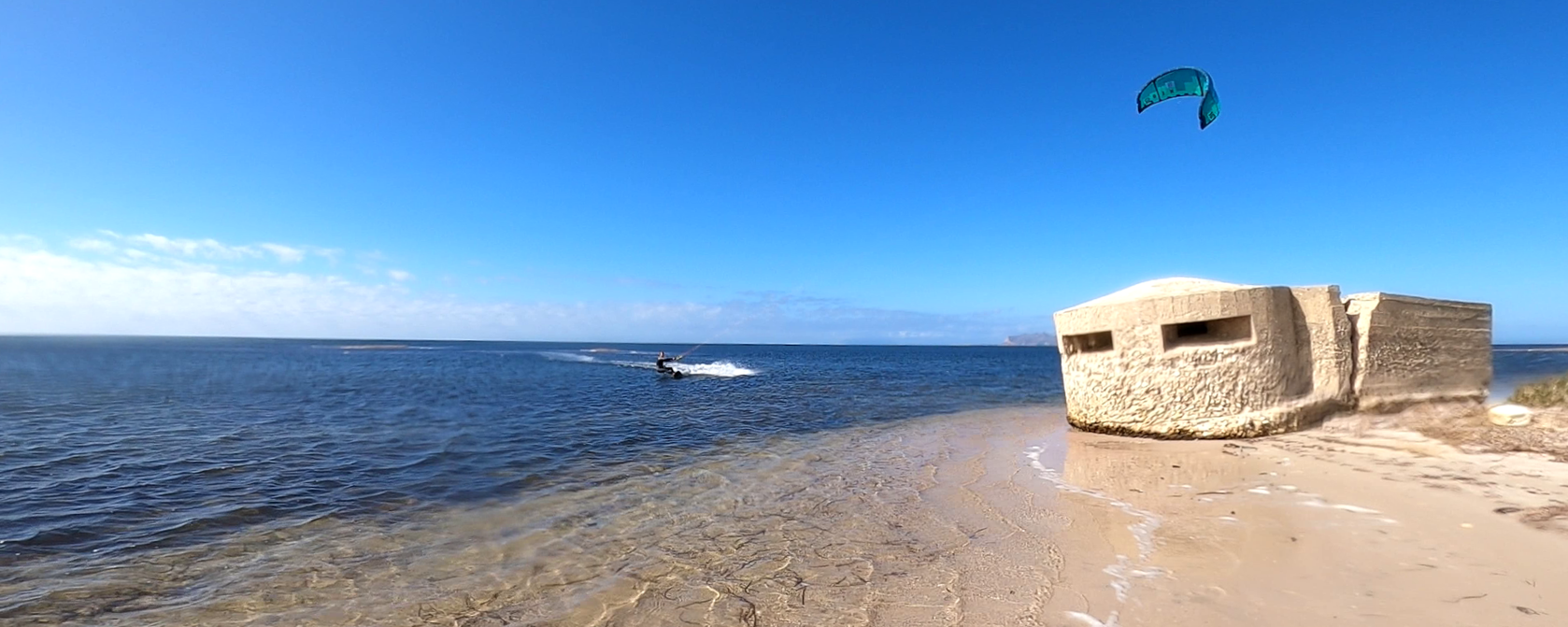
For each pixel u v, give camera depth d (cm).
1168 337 1193
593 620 509
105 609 535
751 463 1152
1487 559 521
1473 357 1366
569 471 1088
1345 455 930
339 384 3073
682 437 1458
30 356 6475
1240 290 1114
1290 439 1059
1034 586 538
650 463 1163
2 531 734
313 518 805
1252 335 1112
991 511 785
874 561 627
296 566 638
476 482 1000
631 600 548
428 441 1373
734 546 688
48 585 584
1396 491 731
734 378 3662
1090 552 611
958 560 616
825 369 4931
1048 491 870
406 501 888
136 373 3822
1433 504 671
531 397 2448
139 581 598
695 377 3828
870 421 1750
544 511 836
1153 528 667
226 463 1129
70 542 703
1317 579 506
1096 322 1272
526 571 622
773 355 9581
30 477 997
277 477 1019
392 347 14400
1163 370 1170
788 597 544
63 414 1780
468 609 534
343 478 1018
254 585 589
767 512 823
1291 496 748
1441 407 1209
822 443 1380
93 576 610
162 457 1176
